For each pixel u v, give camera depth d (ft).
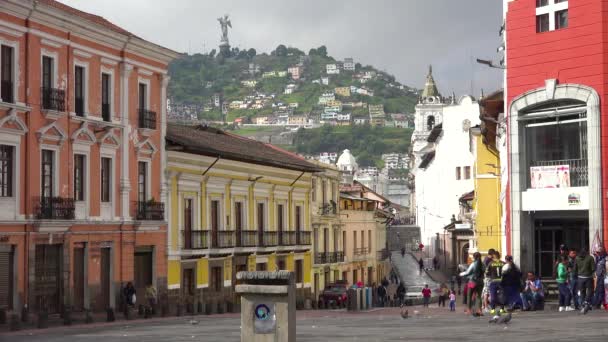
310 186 224.33
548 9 120.98
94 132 142.20
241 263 186.50
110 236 144.77
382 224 319.06
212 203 177.06
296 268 213.66
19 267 124.67
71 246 134.82
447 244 340.80
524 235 123.75
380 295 226.17
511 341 59.82
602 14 115.96
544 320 80.94
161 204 157.79
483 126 162.40
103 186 145.28
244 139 222.89
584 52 117.08
